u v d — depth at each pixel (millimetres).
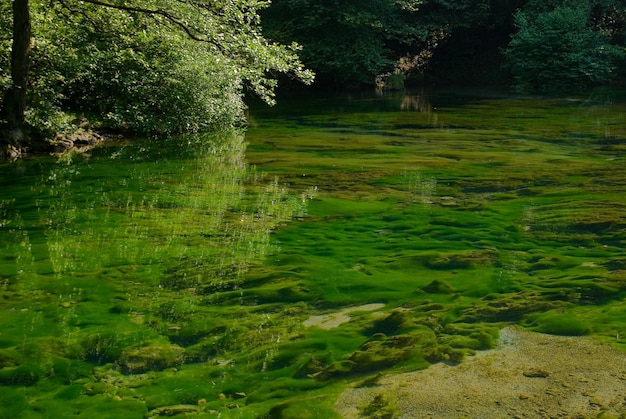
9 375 3215
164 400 2986
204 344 3596
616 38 27703
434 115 16766
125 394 3045
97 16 11648
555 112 16891
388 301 4238
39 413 2867
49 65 11484
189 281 4613
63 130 11211
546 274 4719
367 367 3305
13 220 6301
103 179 8406
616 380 3133
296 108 19250
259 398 3012
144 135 12805
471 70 29531
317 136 13008
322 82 27734
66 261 5055
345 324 3854
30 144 10617
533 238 5660
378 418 2822
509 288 4453
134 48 12703
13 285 4520
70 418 2828
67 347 3533
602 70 24734
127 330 3773
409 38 28219
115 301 4234
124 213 6582
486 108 18328
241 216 6488
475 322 3885
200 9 11211
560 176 8430
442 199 7246
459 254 5188
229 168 9312
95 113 13062
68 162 9766
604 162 9453
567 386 3084
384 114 17219
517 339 3639
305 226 6125
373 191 7707
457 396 3002
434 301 4219
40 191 7637
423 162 9711
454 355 3428
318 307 4152
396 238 5723
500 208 6742
